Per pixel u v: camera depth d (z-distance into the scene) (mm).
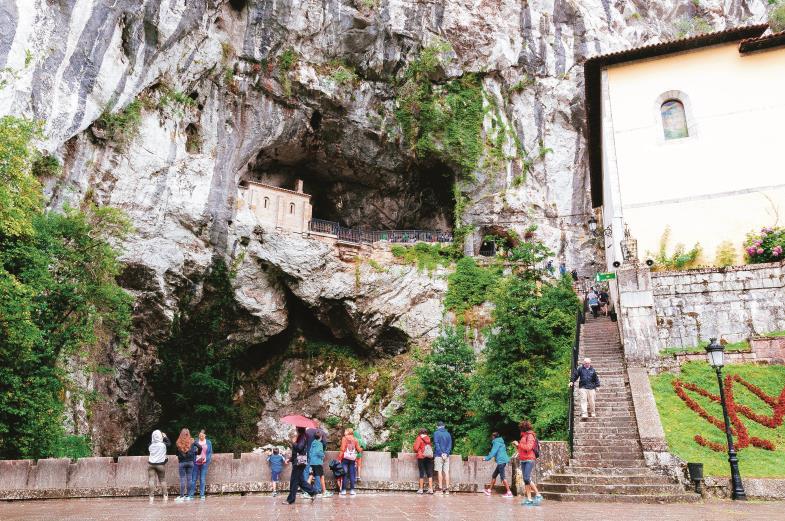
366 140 32938
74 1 21172
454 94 34406
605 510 9359
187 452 11602
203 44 27391
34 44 19672
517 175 34188
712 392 13930
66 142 22359
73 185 22531
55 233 17734
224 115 29297
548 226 33531
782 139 19547
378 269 31422
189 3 25844
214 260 27562
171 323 26359
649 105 21188
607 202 23484
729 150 19953
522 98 35656
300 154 33219
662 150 20594
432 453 12914
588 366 13719
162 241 25500
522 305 20500
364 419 29609
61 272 17906
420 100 33562
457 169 34469
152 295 25125
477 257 31891
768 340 14891
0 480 12047
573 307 21203
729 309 16312
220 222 27812
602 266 33344
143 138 25422
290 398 31031
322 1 29984
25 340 14531
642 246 19891
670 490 10906
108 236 22203
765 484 10883
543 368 18547
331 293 30312
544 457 12305
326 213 37031
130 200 24703
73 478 12367
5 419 15141
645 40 39188
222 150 28875
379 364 31312
